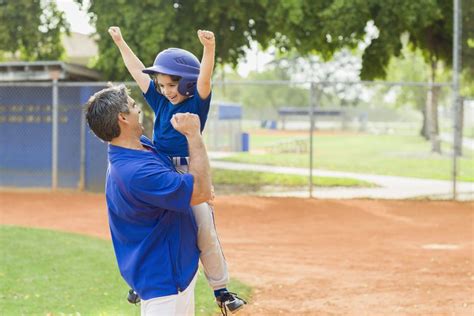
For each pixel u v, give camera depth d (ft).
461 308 32.45
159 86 17.21
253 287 37.29
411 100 227.20
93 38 86.94
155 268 16.30
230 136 158.40
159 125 17.72
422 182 99.76
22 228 56.90
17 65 81.25
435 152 147.02
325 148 173.68
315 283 38.29
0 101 90.89
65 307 32.32
